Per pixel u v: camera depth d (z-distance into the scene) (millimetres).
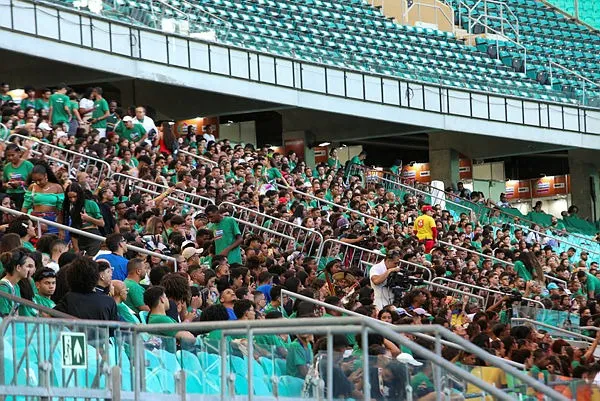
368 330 15055
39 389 15250
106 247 21781
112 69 43062
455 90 53844
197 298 21500
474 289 34688
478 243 44281
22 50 40062
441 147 57094
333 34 54281
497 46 59969
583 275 41000
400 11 59938
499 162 61688
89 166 32938
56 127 35031
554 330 30156
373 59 54344
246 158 42219
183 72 45344
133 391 16266
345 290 27281
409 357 16375
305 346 15812
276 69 48469
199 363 16188
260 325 15477
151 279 21125
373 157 59969
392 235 38469
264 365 16047
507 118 55281
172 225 27281
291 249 32375
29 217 23266
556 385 18359
